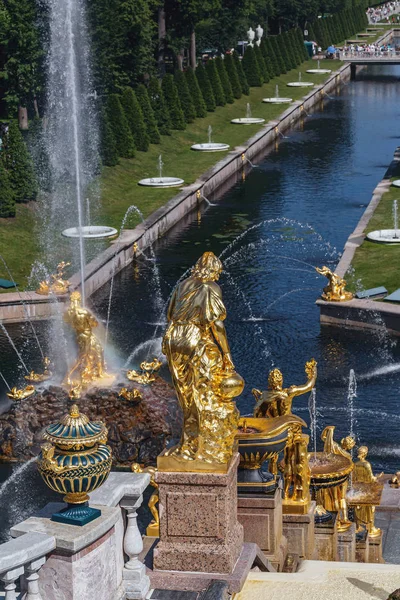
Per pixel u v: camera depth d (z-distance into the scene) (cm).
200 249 10738
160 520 2177
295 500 2539
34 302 8444
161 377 6331
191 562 2156
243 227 11506
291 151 15975
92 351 6019
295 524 2525
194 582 2125
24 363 7300
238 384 2195
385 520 3594
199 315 2177
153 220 11088
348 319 7981
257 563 2297
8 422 5831
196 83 17050
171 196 12162
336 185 13525
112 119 13762
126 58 16525
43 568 1816
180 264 10244
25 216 10788
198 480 2141
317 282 9238
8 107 14350
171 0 19038
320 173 14325
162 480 2153
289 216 11938
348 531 2812
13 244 10012
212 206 12581
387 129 17725
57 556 1805
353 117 19012
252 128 16725
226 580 2127
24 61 13962
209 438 2175
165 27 19175
